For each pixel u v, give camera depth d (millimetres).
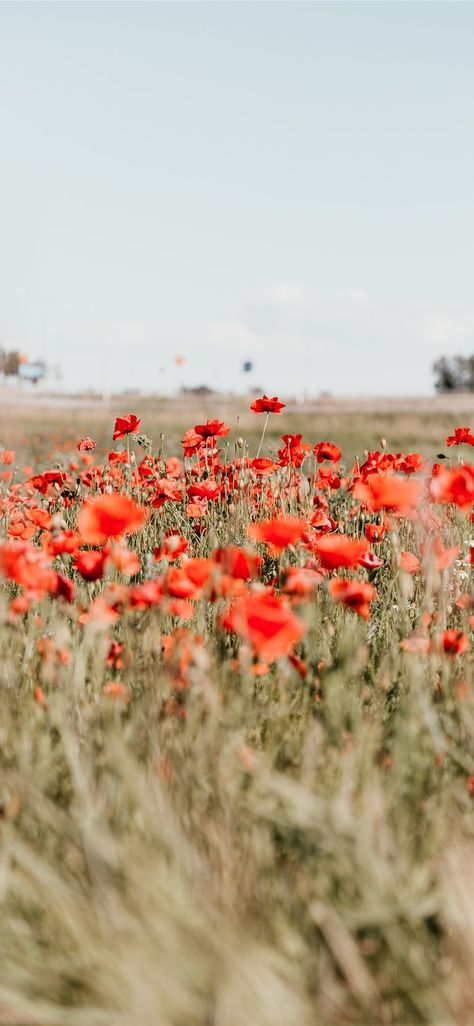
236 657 2809
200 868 1651
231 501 5207
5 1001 1450
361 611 2592
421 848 1810
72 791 1986
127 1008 1408
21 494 6289
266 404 5406
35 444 19109
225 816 1809
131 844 1683
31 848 1774
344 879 1604
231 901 1622
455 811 1986
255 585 2447
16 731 2119
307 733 2113
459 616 3275
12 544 2510
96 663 2340
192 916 1490
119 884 1591
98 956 1465
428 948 1557
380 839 1693
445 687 2322
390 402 59219
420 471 5797
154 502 4773
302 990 1458
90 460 6074
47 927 1657
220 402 56062
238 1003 1370
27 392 69562
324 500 5070
